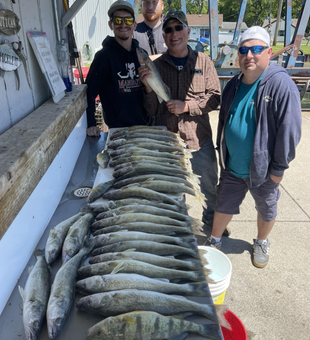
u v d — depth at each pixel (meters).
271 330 2.62
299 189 4.97
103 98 3.72
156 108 3.60
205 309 1.35
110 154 2.90
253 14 48.22
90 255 1.72
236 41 8.66
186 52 3.42
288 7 8.59
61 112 2.32
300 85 8.56
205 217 4.06
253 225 4.13
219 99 3.61
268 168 2.81
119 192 2.23
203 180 3.83
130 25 3.29
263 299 2.95
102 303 1.32
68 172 2.67
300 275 3.26
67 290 1.40
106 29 15.43
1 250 1.38
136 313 1.26
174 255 1.73
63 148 2.51
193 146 3.62
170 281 1.55
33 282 1.46
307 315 2.78
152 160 2.68
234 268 3.35
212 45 8.07
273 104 2.51
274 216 3.15
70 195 2.45
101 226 1.91
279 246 3.68
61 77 3.04
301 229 4.00
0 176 1.29
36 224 1.84
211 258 2.61
